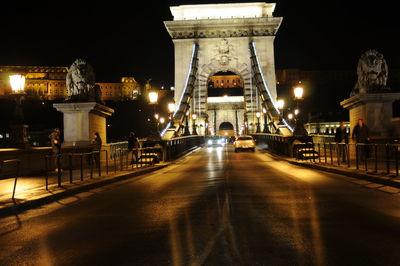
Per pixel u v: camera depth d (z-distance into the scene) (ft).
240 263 15.12
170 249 17.28
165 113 263.29
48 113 381.40
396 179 34.53
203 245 17.72
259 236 19.02
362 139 57.52
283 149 88.53
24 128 48.91
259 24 189.98
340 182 38.91
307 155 68.95
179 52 191.62
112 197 33.81
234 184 39.75
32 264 15.94
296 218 22.82
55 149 55.01
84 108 67.77
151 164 69.00
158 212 26.03
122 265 15.42
